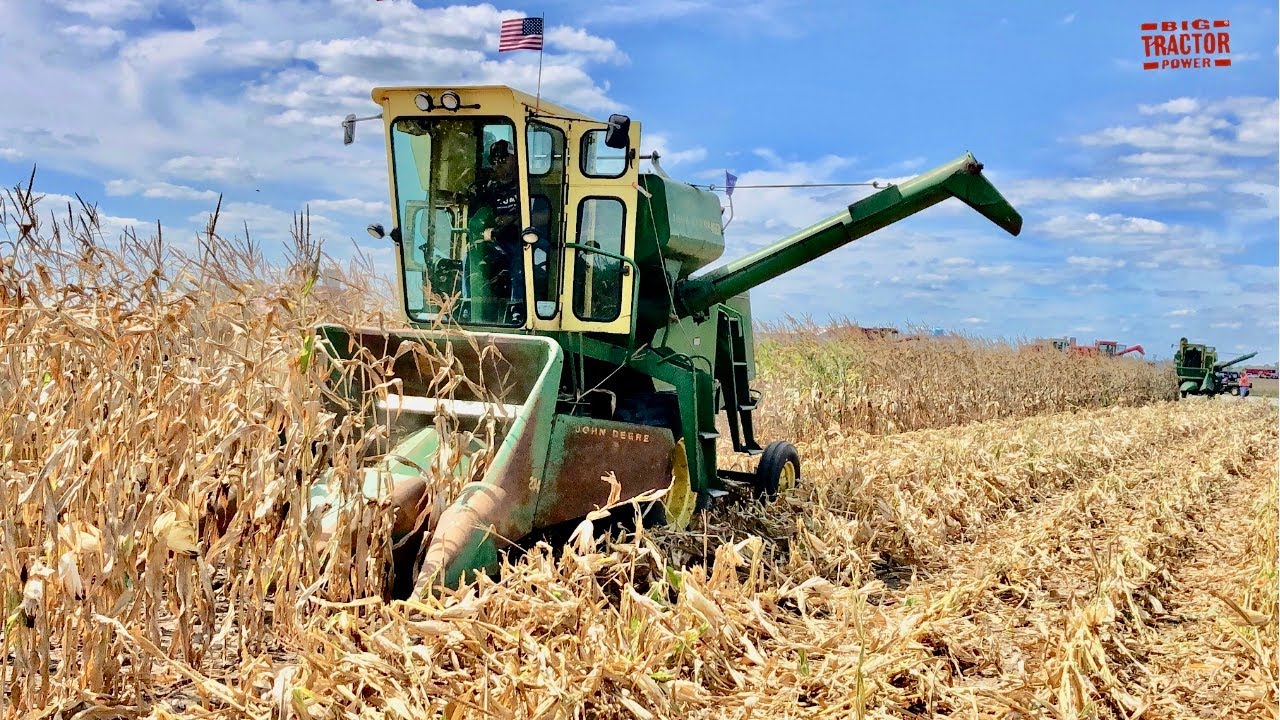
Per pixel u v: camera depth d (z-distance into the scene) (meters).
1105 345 37.59
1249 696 4.89
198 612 4.54
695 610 4.58
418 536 5.45
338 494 5.07
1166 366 38.97
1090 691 4.59
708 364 9.45
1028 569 6.95
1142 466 13.18
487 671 3.84
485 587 4.55
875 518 7.89
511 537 5.51
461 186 7.33
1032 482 11.29
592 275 7.41
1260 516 9.34
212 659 4.64
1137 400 33.66
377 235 7.50
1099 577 6.38
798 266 8.91
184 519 4.27
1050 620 6.04
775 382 15.92
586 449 6.10
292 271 5.01
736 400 10.25
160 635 4.46
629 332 7.36
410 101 7.14
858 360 17.41
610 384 7.98
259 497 4.68
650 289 8.34
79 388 4.61
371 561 4.99
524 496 5.63
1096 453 13.20
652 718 3.99
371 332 6.48
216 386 4.78
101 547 4.15
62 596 4.08
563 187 7.22
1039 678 4.79
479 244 7.32
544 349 6.12
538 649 4.06
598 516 5.09
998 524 9.09
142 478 4.36
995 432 15.08
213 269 5.00
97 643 4.05
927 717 4.48
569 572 4.83
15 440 4.30
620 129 6.95
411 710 3.67
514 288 7.30
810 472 9.89
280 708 3.58
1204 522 9.82
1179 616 6.48
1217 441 16.98
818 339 17.69
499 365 6.30
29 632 3.97
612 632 4.50
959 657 5.25
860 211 8.87
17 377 4.54
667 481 6.59
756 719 4.20
